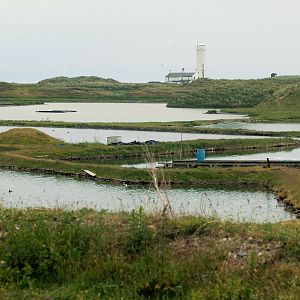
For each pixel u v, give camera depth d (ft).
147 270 38.93
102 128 406.62
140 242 43.16
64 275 39.83
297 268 38.91
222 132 373.20
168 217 48.42
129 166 235.61
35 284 38.81
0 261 41.16
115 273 39.55
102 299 36.09
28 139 298.15
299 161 220.23
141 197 158.51
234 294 35.29
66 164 223.71
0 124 426.92
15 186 186.29
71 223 46.50
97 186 186.50
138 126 404.98
